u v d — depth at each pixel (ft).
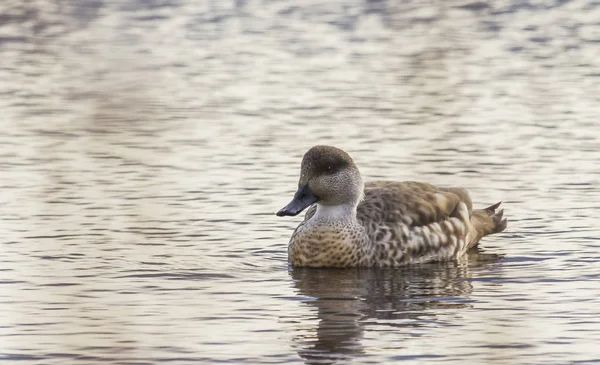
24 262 49.67
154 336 40.50
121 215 57.67
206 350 39.19
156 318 42.57
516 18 131.85
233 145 74.28
